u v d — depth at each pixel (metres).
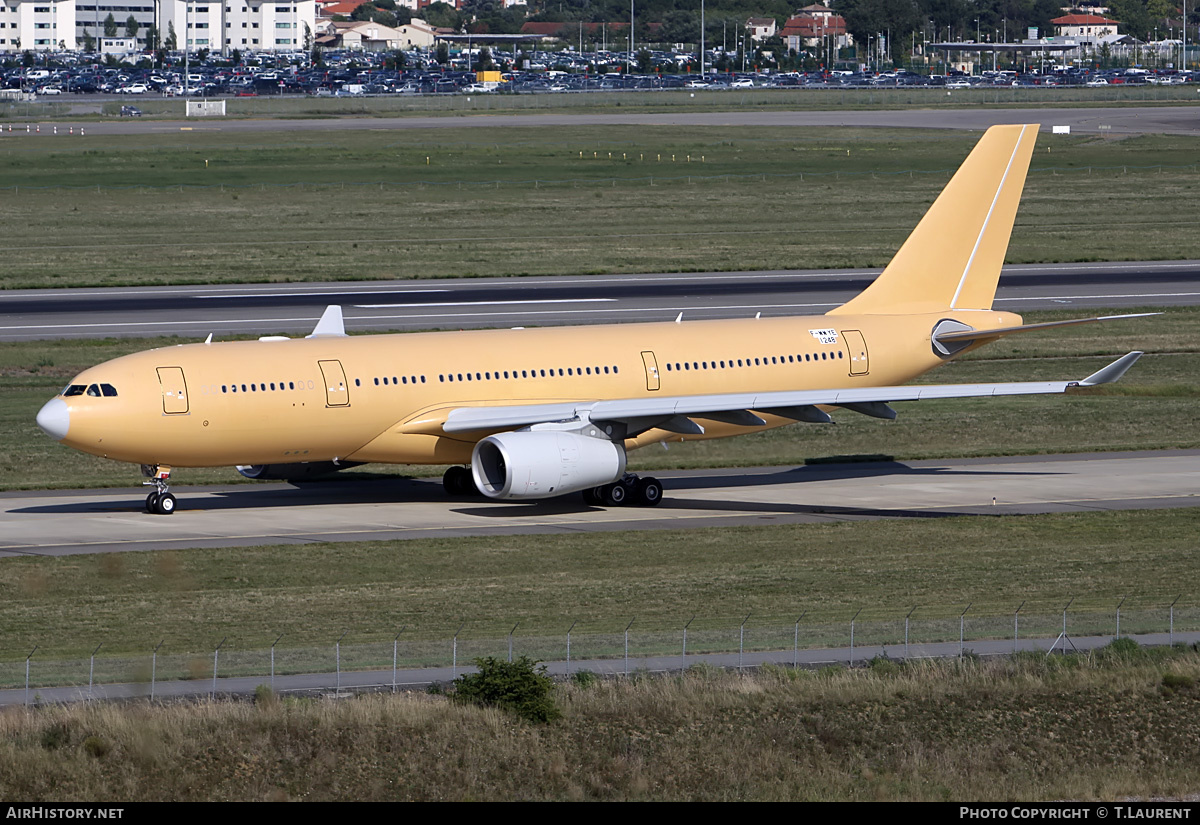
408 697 138.25
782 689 144.00
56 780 123.25
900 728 139.88
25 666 145.00
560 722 136.25
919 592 179.62
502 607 171.50
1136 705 146.00
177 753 127.50
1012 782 134.00
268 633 159.25
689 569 193.25
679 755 133.62
